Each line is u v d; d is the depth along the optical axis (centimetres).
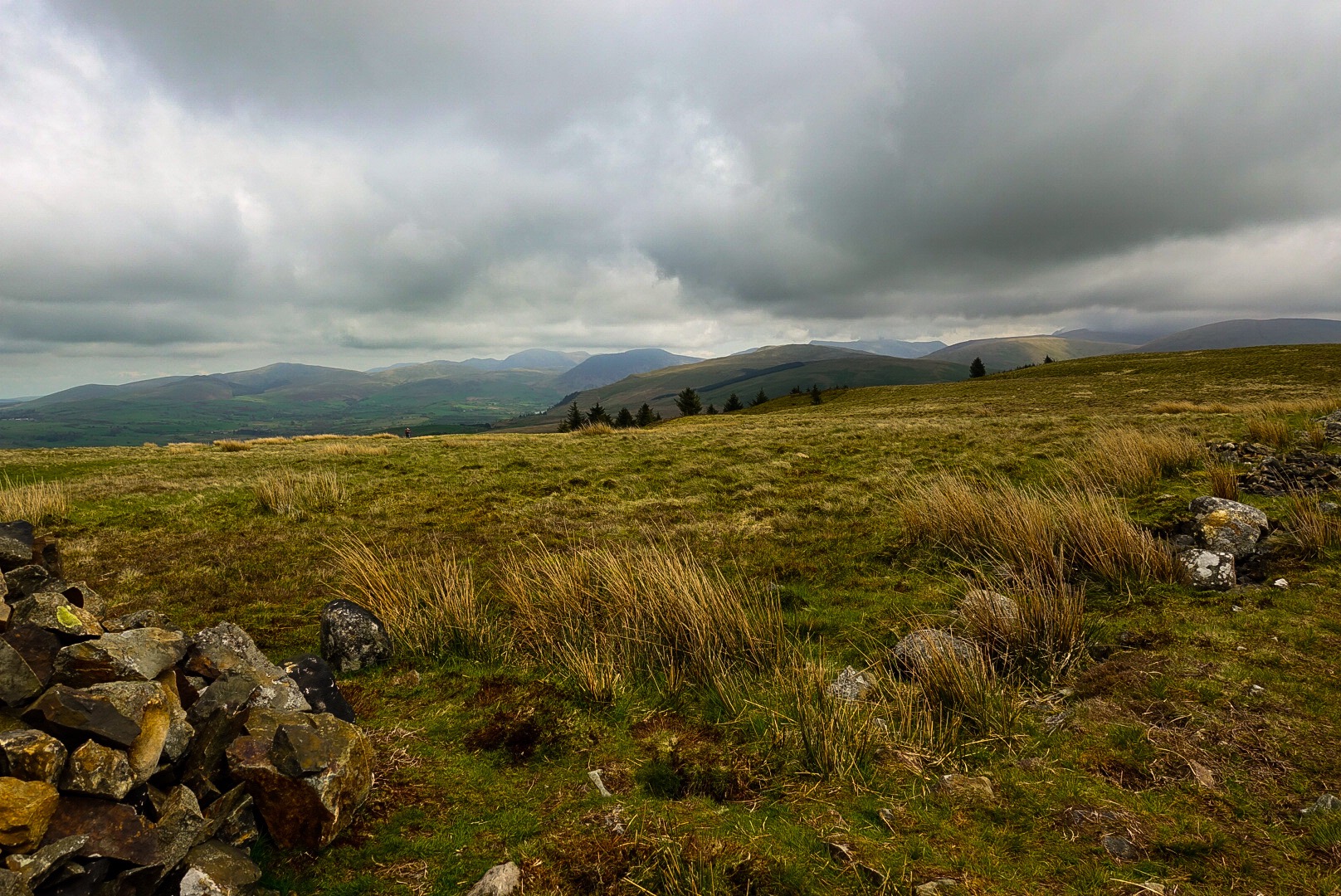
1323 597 700
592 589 852
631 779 489
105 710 354
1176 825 391
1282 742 462
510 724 572
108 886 305
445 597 821
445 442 3269
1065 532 911
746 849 381
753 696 607
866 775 472
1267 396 4356
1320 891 328
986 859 369
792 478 1912
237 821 382
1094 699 555
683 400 10244
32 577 491
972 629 701
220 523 1480
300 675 534
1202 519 909
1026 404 4894
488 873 363
